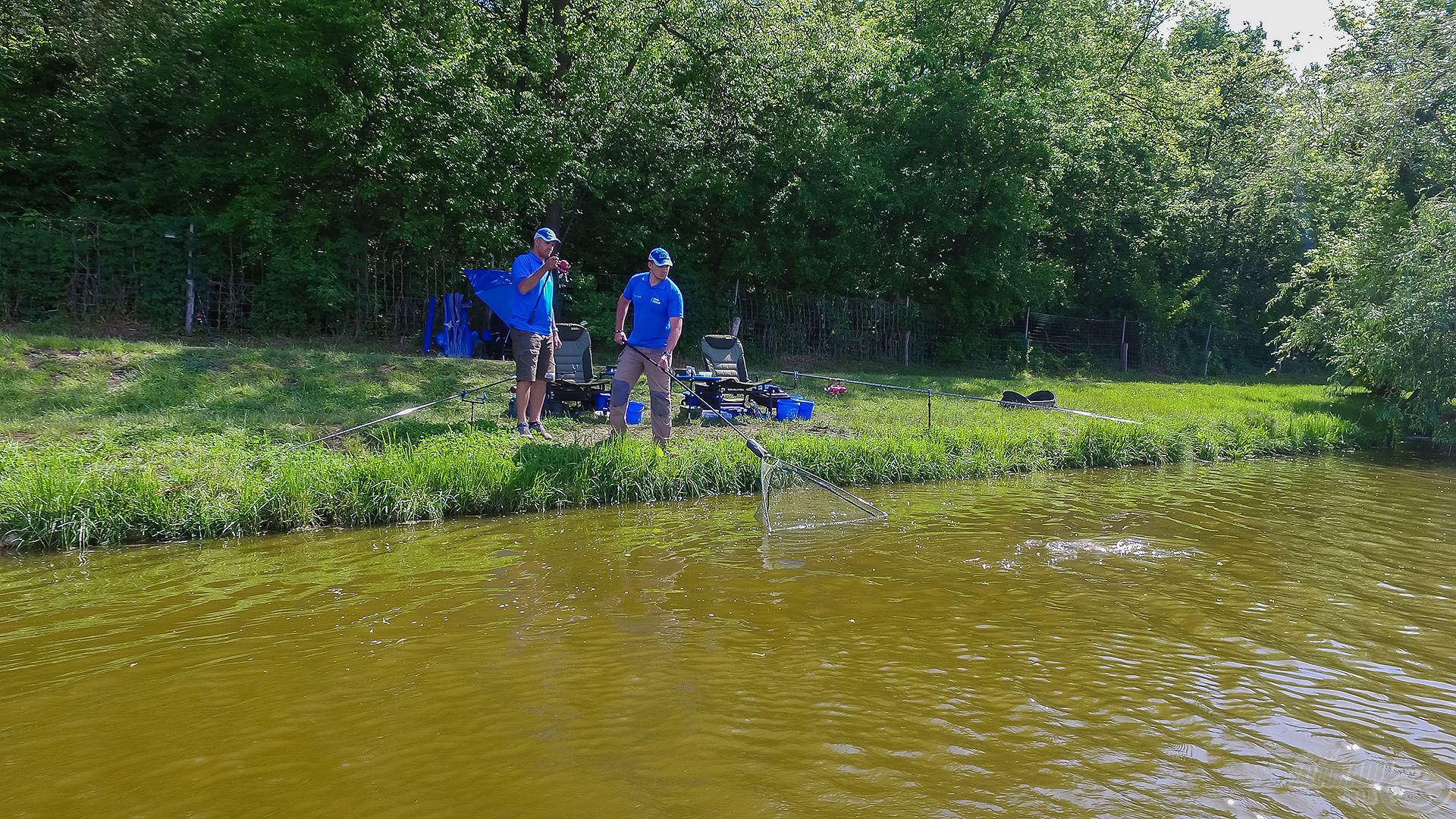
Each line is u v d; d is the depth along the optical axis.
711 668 3.31
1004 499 7.18
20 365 8.58
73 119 15.23
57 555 5.12
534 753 2.61
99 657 3.43
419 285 15.33
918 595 4.32
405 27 14.56
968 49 23.83
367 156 13.91
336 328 14.75
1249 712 3.00
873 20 21.08
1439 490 8.14
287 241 14.21
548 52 15.93
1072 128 21.84
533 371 8.16
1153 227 27.91
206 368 9.48
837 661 3.41
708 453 7.46
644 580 4.55
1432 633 3.87
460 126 14.59
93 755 2.60
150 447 6.55
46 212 14.45
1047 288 22.67
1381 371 13.55
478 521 6.18
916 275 22.42
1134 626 3.89
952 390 15.18
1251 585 4.61
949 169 21.16
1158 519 6.41
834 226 20.16
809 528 5.94
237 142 15.43
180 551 5.25
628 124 16.89
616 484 6.90
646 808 2.29
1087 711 2.97
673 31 17.52
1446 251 13.17
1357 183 17.22
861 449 8.15
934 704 3.00
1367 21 17.08
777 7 17.44
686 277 18.22
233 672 3.27
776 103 18.31
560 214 17.05
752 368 18.19
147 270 13.47
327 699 3.01
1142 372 26.47
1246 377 28.70
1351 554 5.38
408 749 2.63
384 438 7.52
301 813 2.26
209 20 14.36
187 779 2.45
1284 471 9.36
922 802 2.35
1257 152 29.73
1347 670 3.41
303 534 5.73
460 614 3.96
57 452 6.05
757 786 2.42
